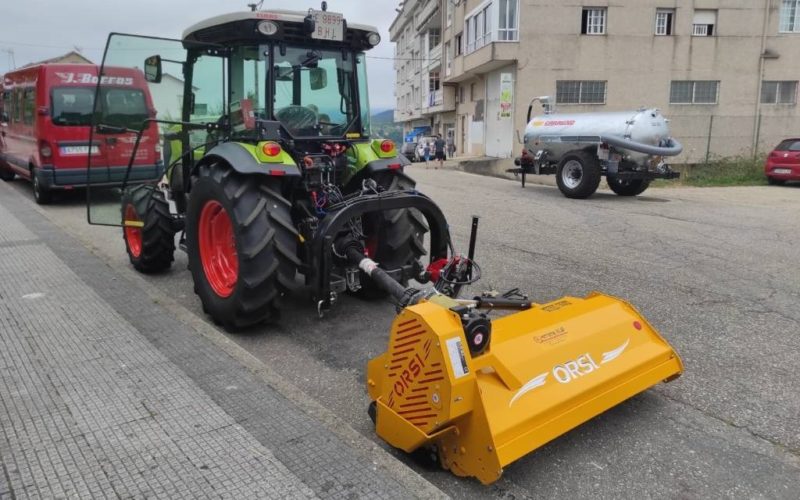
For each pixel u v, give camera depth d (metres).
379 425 2.94
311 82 4.84
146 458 2.69
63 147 9.68
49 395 3.29
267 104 4.57
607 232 8.46
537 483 2.75
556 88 24.27
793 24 24.45
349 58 5.05
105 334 4.18
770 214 10.20
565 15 23.73
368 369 3.12
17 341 4.05
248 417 3.05
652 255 7.04
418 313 2.66
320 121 4.93
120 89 5.30
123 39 4.90
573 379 2.94
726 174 17.48
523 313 3.21
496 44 23.73
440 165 23.97
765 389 3.65
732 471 2.84
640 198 12.63
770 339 4.44
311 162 4.58
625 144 11.78
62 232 7.61
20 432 2.91
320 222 4.29
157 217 5.62
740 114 24.84
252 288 4.18
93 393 3.31
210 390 3.35
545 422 2.75
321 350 4.25
